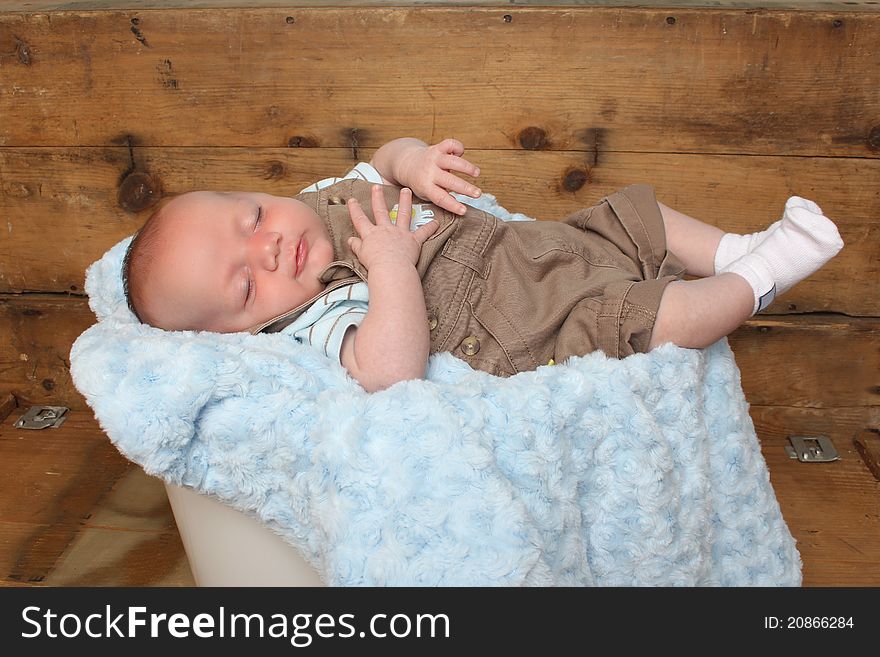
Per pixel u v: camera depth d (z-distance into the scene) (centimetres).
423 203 128
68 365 177
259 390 98
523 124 152
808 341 163
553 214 159
